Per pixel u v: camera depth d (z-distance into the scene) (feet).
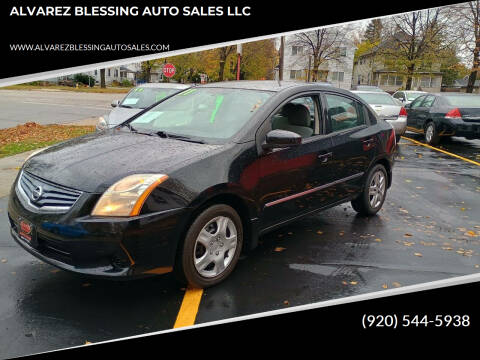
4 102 83.76
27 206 10.60
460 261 13.69
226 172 11.21
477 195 21.90
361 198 17.12
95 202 9.80
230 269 11.84
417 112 43.50
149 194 9.90
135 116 15.06
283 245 14.47
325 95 15.14
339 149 15.02
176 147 11.68
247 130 12.20
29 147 32.71
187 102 14.52
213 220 11.13
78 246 9.73
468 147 39.17
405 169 28.07
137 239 9.76
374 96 40.50
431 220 17.66
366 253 14.02
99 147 11.96
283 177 12.90
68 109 72.59
